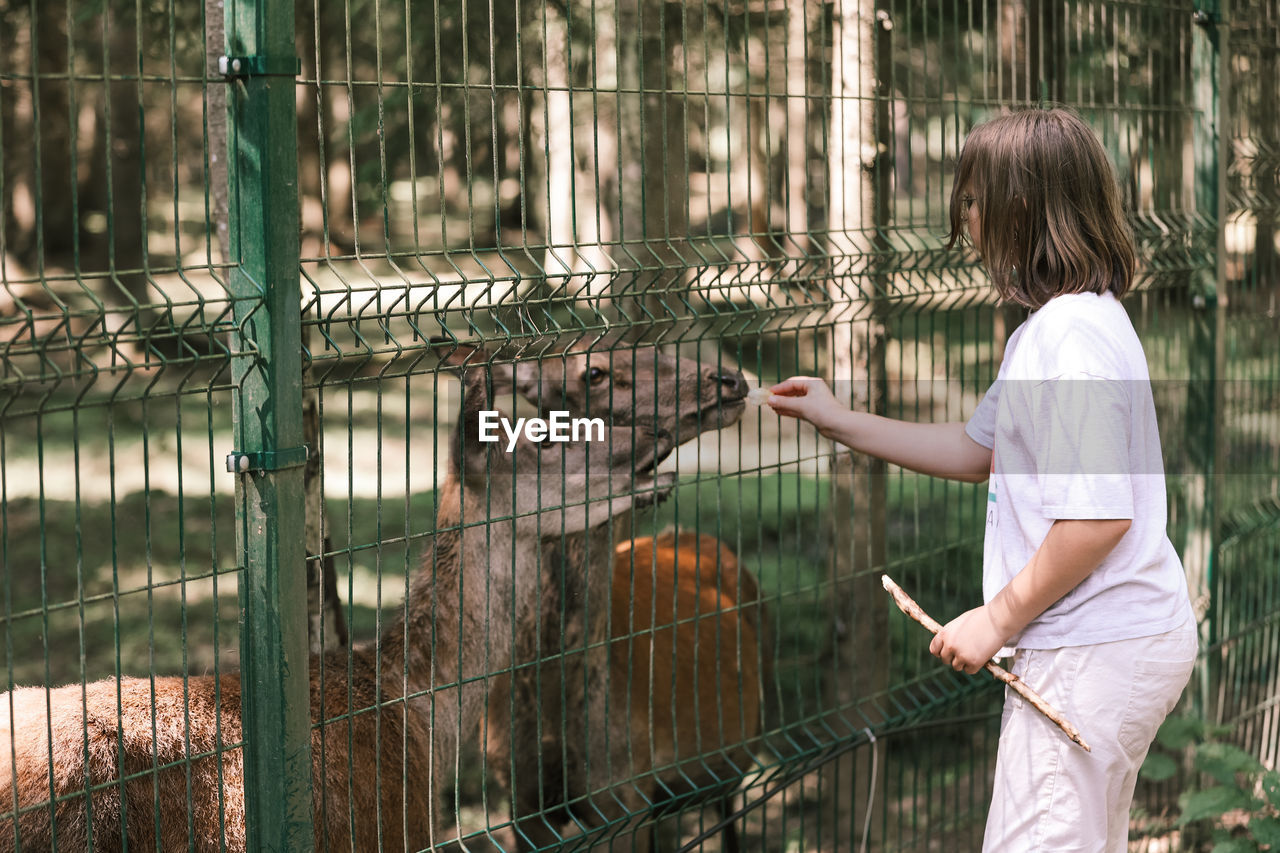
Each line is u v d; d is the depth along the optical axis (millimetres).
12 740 1920
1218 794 3414
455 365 2377
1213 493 4195
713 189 11195
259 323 2082
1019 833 2418
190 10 6871
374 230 15109
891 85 3965
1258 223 4625
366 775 2732
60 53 13484
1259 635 4641
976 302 3531
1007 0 4762
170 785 2398
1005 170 2391
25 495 9047
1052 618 2359
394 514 8305
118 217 13961
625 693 3900
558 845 2812
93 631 6516
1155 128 4270
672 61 6703
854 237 3902
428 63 6844
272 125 2055
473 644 3109
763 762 4973
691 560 4723
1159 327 4246
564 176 6988
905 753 5129
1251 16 4527
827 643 5297
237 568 2158
